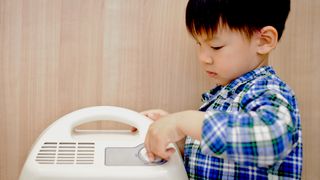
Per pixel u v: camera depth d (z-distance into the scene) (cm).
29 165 51
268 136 44
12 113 70
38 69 69
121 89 71
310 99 74
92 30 70
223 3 55
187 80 71
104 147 54
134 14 70
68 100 70
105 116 59
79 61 70
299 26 73
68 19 69
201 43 58
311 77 74
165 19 71
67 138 55
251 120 45
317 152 75
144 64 71
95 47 70
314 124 75
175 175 51
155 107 71
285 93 53
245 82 58
